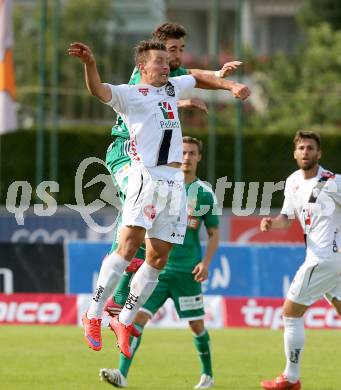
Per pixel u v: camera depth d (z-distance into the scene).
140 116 26.45
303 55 115.44
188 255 34.94
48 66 107.50
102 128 88.56
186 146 35.44
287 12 141.62
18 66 109.25
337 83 110.00
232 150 87.19
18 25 114.56
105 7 117.00
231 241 70.25
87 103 100.75
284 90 111.50
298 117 107.31
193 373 36.50
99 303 26.73
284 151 86.75
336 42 113.69
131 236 26.41
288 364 31.50
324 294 32.47
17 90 92.56
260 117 109.50
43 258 55.09
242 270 54.31
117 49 111.81
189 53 143.50
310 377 35.50
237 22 79.62
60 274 54.94
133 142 26.59
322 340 47.22
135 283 27.50
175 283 34.56
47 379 34.31
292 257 54.28
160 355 41.59
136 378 35.00
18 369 36.81
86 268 55.00
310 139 32.38
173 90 27.00
